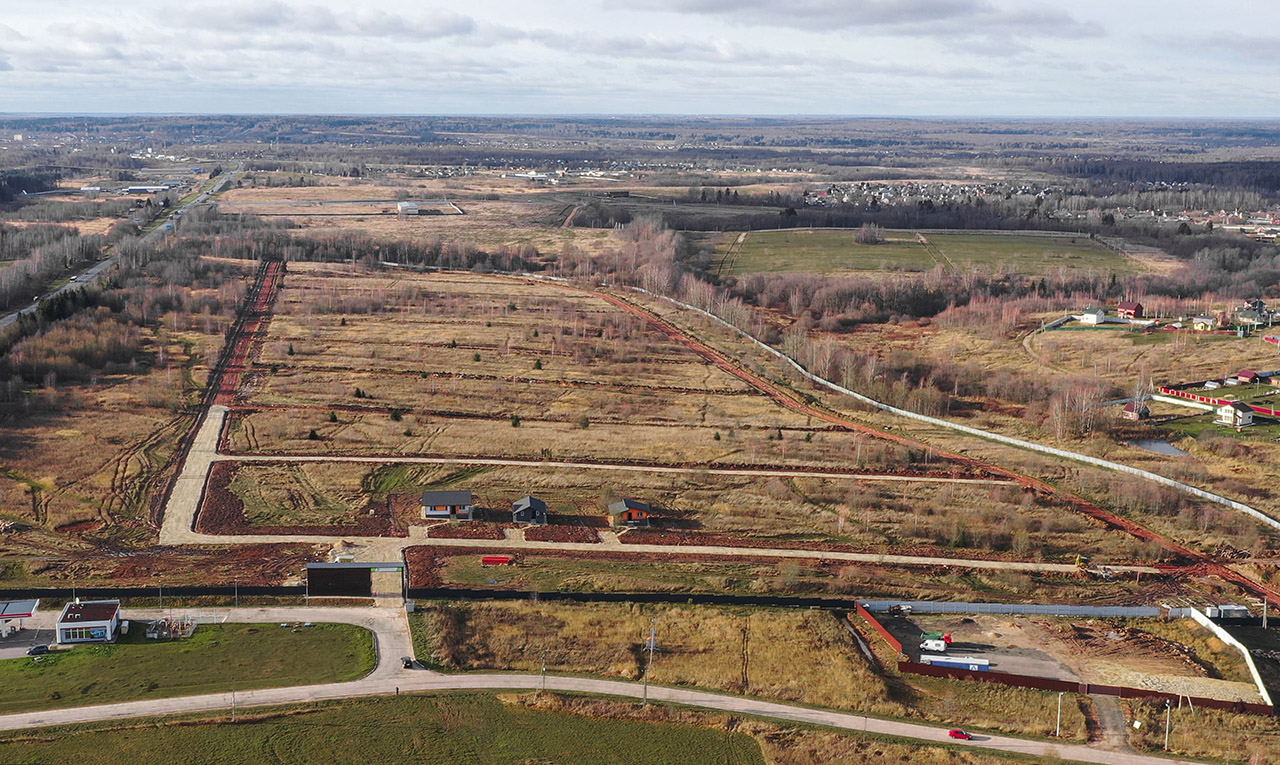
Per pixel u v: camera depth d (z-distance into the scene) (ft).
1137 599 467.11
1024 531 524.11
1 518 509.35
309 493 556.10
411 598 437.99
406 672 382.22
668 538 517.14
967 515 545.44
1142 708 378.53
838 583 468.75
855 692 379.55
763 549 507.71
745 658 402.52
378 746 338.34
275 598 437.58
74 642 396.37
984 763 339.36
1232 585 482.28
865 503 559.38
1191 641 431.84
